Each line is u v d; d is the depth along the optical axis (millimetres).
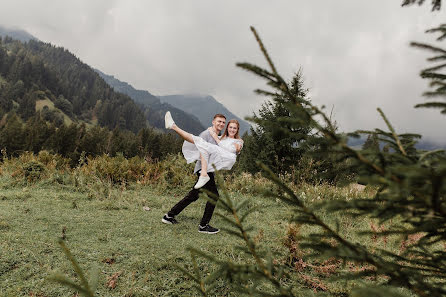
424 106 992
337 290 2418
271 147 10828
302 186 6766
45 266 2574
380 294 777
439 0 978
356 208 942
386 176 803
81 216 4059
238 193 6480
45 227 3488
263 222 4531
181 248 3211
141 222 4039
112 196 5406
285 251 3141
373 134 1040
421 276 1033
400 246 2232
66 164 7512
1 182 5535
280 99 968
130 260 2865
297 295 2311
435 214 849
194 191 3977
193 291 2457
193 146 4016
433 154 917
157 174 6996
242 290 1220
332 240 2193
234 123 4008
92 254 2900
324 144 932
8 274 2436
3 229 3248
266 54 880
